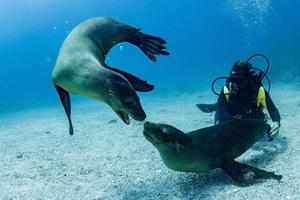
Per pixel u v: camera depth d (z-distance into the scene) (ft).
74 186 18.03
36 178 20.06
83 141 30.17
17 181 19.75
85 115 54.90
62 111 69.56
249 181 15.01
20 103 147.54
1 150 31.07
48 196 16.93
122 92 9.68
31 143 32.81
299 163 16.94
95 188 17.46
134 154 23.29
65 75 10.15
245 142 17.44
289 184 14.43
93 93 9.92
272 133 19.47
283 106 37.32
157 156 22.04
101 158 23.15
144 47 14.25
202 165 15.48
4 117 77.61
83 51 10.68
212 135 16.38
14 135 41.04
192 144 15.23
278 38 194.39
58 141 31.71
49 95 192.95
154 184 16.98
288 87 60.70
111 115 49.70
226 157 16.21
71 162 22.97
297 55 91.45
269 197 13.51
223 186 15.28
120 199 15.62
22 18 250.57
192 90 82.94
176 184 16.49
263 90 20.17
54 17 263.49
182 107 50.29
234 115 20.62
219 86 86.74
